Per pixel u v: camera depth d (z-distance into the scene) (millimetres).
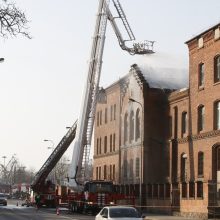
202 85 47406
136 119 60500
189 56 49594
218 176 43438
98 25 50531
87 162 49781
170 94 55250
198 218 42812
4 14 15992
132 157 61094
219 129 43750
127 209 24000
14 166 172750
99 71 49938
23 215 43250
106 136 72375
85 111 49688
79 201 48500
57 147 61188
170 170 52219
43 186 62594
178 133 52281
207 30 45750
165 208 49875
